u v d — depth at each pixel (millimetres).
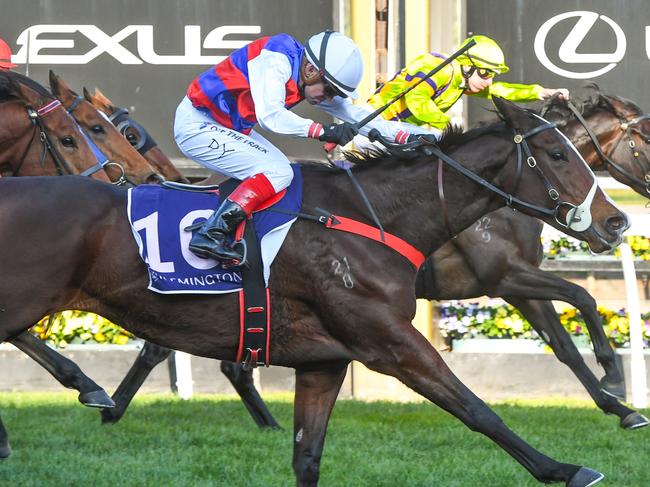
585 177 7762
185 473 9273
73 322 14469
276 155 7758
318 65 7688
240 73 7805
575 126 11391
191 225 7484
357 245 7582
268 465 9656
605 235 7758
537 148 7789
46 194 7480
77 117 10617
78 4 14992
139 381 11711
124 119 12328
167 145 15039
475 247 11039
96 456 10016
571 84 14969
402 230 7781
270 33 14969
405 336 7438
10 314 7352
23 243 7328
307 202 7695
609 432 11469
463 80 10820
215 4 14992
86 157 9883
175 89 15008
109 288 7480
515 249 11102
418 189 7809
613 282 14914
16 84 9719
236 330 7566
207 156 7824
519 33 14961
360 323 7492
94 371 14516
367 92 14297
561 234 14641
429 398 7438
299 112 14984
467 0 14898
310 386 7832
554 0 14922
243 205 7461
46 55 15008
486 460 9969
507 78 14977
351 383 14828
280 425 11852
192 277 7430
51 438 10812
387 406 13461
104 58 15008
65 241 7359
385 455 10203
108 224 7477
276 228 7531
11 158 9773
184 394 14000
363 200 7746
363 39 14344
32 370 14594
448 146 7934
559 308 14469
